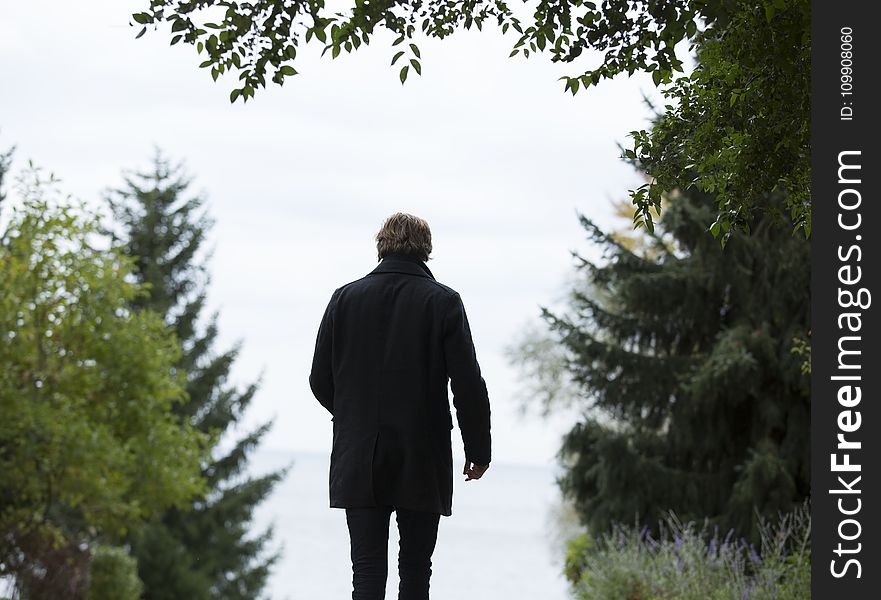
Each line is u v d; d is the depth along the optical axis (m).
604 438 13.62
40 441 13.19
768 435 13.25
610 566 10.09
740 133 4.84
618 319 14.21
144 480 14.41
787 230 12.95
